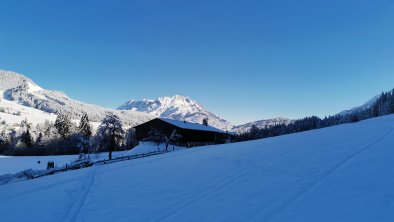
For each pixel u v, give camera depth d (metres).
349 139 19.27
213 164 17.56
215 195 10.92
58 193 14.40
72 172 22.14
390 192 8.70
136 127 76.06
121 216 9.75
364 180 10.11
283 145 20.98
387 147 14.84
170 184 13.65
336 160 13.58
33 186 16.95
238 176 13.43
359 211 7.72
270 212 8.49
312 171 12.30
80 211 10.82
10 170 49.59
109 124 65.19
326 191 9.58
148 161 23.00
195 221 8.55
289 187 10.58
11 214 11.27
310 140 21.47
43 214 10.91
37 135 111.19
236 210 9.02
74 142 95.12
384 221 7.02
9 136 117.69
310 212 8.09
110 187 14.53
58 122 120.38
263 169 14.10
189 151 27.17
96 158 64.31
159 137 68.25
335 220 7.43
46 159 67.50
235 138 102.81
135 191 13.08
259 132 150.38
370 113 159.38
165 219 9.00
